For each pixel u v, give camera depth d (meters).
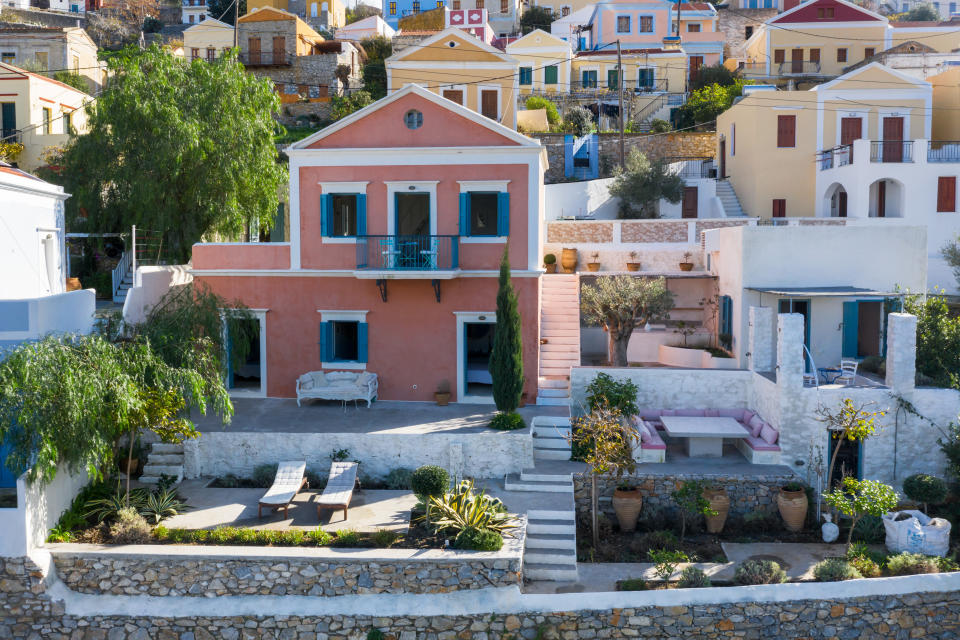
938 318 19.47
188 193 25.00
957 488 16.94
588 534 16.38
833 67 48.91
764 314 19.48
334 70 52.16
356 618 13.39
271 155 26.64
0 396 13.33
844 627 13.39
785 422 17.64
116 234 26.08
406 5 75.56
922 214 31.12
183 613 13.55
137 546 14.12
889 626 13.45
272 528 14.88
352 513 15.65
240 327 20.94
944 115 36.25
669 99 49.62
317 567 13.66
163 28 67.69
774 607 13.35
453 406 20.75
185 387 15.65
